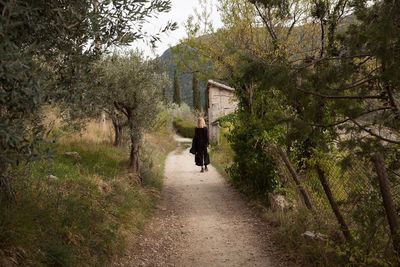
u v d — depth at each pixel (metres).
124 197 8.01
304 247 6.20
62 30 3.57
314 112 4.60
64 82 3.81
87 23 3.57
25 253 4.18
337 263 5.62
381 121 4.29
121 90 9.80
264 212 8.72
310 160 6.36
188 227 8.15
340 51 4.35
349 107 4.36
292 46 8.70
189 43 11.75
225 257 6.54
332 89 4.26
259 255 6.59
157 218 8.63
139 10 3.74
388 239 5.25
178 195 11.18
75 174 7.65
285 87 4.39
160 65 10.55
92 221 5.98
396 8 3.55
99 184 7.71
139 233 7.24
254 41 10.54
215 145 24.25
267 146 9.20
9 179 4.78
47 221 5.05
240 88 10.24
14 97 3.03
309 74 4.34
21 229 4.36
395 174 5.15
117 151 12.04
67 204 5.75
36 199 5.21
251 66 4.69
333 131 4.88
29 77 3.05
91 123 14.34
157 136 26.06
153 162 14.54
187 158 20.95
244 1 10.67
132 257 6.19
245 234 7.64
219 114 28.72
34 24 3.36
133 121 10.57
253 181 10.36
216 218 8.80
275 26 9.61
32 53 3.30
